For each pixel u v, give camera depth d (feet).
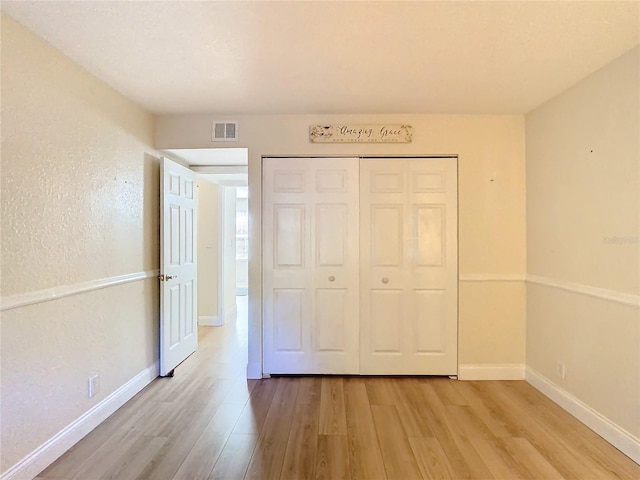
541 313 9.21
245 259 27.40
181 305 11.20
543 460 6.36
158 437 7.06
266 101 9.04
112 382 8.14
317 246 10.18
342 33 6.02
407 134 9.87
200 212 16.26
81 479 5.84
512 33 6.01
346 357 10.21
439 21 5.68
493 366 10.02
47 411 6.26
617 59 6.79
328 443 6.86
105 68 7.24
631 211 6.50
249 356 10.11
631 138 6.50
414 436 7.11
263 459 6.36
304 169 10.14
